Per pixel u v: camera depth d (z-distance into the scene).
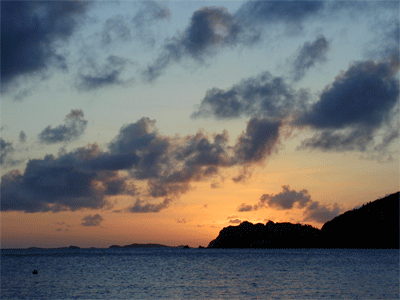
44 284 93.81
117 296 75.38
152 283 95.12
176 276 112.06
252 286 88.81
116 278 107.06
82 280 102.00
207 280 101.44
